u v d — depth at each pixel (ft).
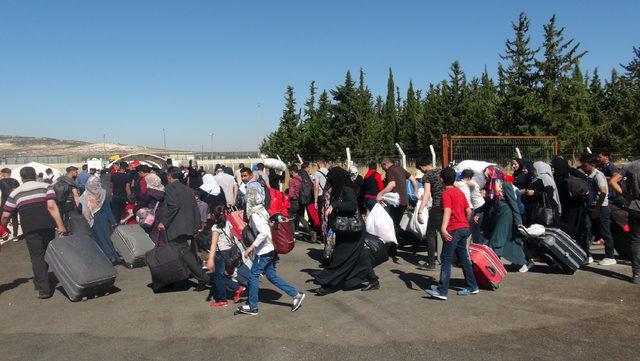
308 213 36.42
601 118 127.24
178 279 23.29
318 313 19.83
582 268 25.90
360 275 22.63
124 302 22.31
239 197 41.60
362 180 32.01
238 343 16.85
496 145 41.52
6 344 17.46
